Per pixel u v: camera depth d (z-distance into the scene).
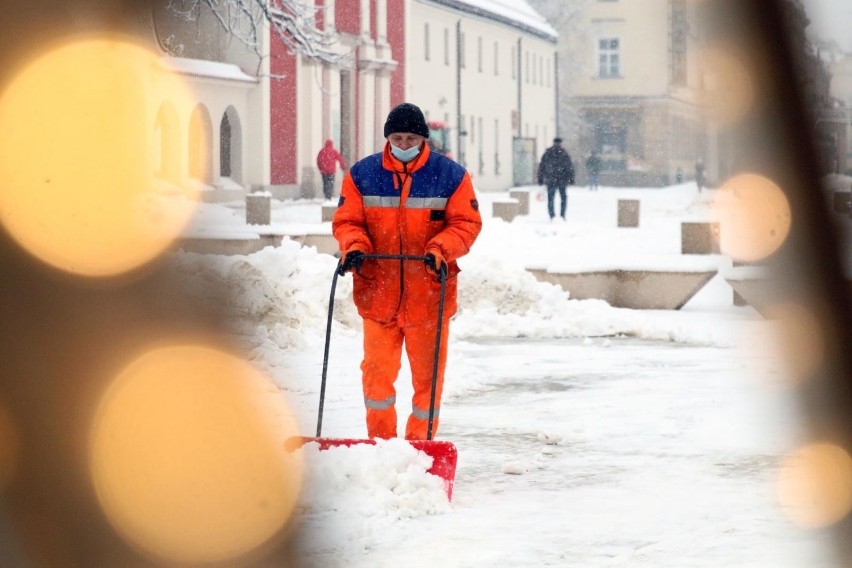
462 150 174.62
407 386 27.78
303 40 73.81
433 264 18.50
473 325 38.22
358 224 19.25
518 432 22.70
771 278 46.62
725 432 22.52
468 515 16.73
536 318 39.12
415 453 17.66
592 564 14.31
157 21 74.25
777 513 16.66
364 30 137.62
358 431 22.53
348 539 15.37
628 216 92.31
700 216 123.75
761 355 33.25
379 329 19.28
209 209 56.78
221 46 111.88
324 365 18.81
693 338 36.72
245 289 34.44
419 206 19.09
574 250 62.38
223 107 109.75
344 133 137.12
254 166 115.75
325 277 37.59
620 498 17.66
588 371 30.42
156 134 98.50
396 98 149.38
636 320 38.12
